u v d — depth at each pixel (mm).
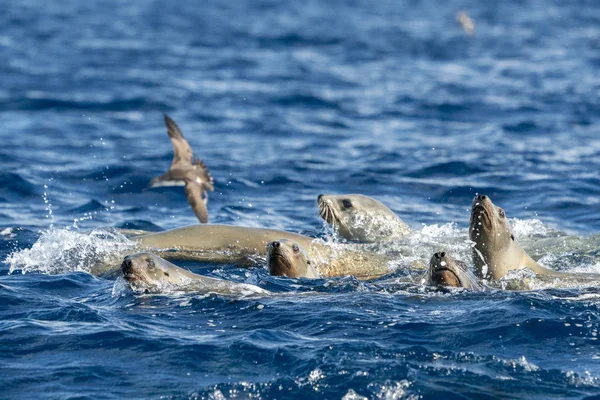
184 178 44688
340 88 138125
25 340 35250
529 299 39281
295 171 80875
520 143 93750
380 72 157125
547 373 32125
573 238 54906
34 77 138125
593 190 72312
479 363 32812
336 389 30844
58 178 75312
